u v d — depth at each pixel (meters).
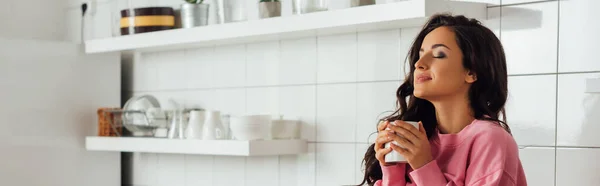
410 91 1.61
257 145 2.34
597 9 1.86
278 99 2.56
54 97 2.84
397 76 2.22
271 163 2.59
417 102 1.58
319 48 2.44
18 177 2.74
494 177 1.38
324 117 2.42
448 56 1.47
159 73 2.97
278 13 2.32
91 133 2.95
